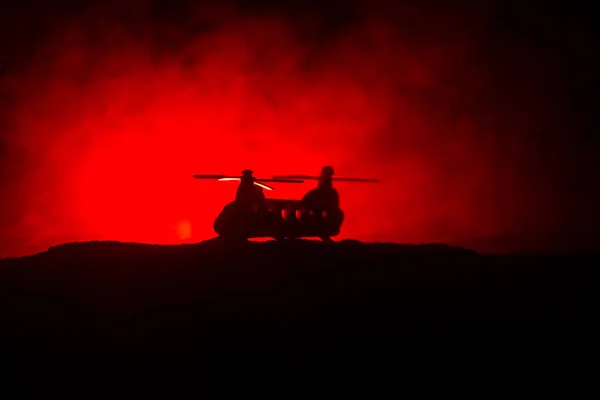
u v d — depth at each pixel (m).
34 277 7.29
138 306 6.48
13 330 5.94
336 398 5.02
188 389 5.12
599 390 5.09
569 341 5.89
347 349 5.70
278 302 6.62
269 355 5.59
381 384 5.20
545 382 5.23
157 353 5.61
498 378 5.29
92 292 6.82
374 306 6.58
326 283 7.20
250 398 5.02
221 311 6.38
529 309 6.61
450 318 6.34
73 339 5.81
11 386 5.11
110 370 5.36
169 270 7.51
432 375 5.33
